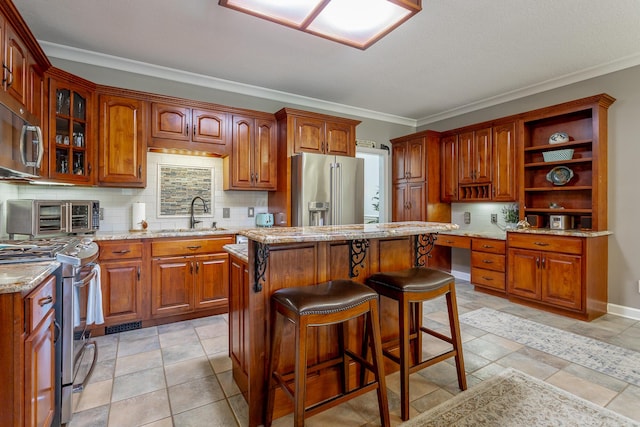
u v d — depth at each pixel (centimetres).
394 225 209
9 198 263
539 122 384
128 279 284
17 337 114
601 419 166
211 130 344
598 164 317
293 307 142
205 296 317
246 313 175
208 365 226
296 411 136
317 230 171
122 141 300
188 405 181
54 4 229
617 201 323
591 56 309
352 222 388
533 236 341
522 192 378
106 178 294
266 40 280
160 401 184
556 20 249
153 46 291
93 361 212
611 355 237
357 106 468
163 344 259
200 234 313
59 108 262
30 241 223
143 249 290
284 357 173
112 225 321
